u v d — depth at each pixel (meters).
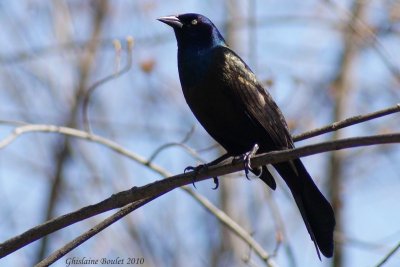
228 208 16.19
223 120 10.95
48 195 16.45
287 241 12.16
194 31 11.36
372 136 7.98
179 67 11.30
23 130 11.49
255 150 9.59
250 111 10.83
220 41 11.52
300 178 10.28
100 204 9.09
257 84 11.08
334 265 16.34
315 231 10.21
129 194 9.13
